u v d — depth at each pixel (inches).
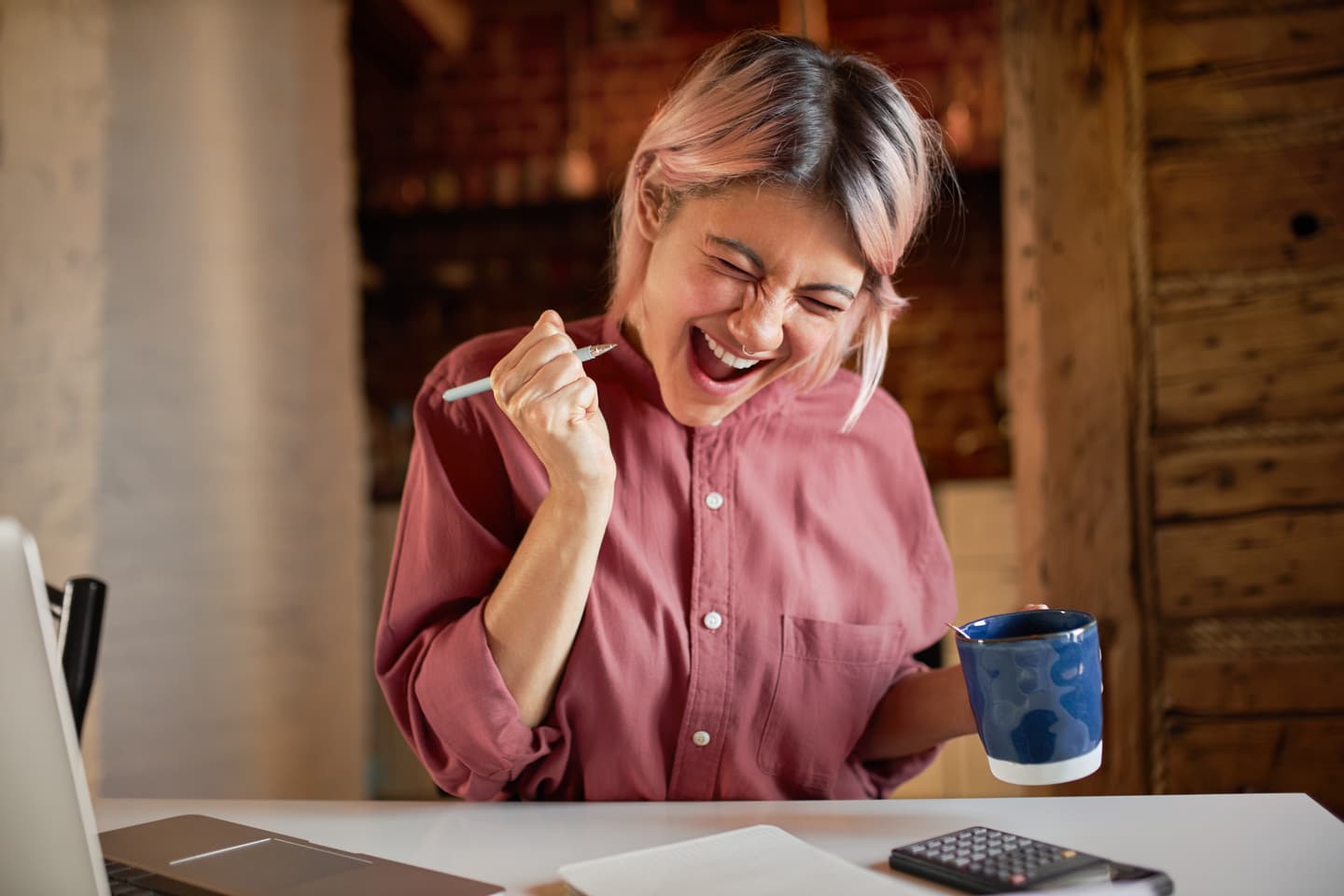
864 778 45.6
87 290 87.2
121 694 89.0
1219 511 72.9
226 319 98.0
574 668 40.6
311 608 106.2
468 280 169.0
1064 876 28.0
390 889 28.7
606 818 36.4
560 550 36.5
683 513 42.8
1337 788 71.9
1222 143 72.9
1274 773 72.3
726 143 35.9
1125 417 73.5
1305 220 72.2
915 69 156.6
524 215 166.7
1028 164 74.8
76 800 25.1
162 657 92.0
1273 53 72.3
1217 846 31.4
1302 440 72.4
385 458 161.5
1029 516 74.9
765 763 42.8
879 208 36.0
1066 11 74.1
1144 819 34.0
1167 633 73.4
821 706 43.0
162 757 91.6
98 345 87.9
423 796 130.0
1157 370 73.4
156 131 93.1
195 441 95.0
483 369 43.3
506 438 42.5
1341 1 71.7
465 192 167.0
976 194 156.6
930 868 29.4
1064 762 31.8
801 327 37.8
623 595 41.4
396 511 133.0
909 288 159.2
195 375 95.2
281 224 105.0
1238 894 27.9
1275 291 72.6
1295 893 27.8
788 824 35.0
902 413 48.0
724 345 37.9
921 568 46.9
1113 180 73.5
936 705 43.0
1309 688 72.1
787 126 35.6
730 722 42.0
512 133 167.3
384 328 170.7
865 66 38.3
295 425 105.6
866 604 44.3
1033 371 74.6
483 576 40.9
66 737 24.8
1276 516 72.5
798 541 43.8
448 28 160.6
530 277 169.0
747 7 163.2
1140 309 73.4
